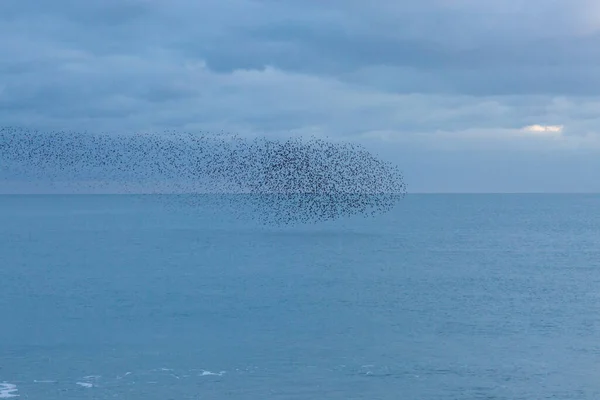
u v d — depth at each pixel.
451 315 48.94
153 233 123.25
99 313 49.44
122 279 67.00
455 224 155.88
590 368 35.62
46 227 139.62
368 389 32.19
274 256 87.00
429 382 33.25
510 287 61.81
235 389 31.98
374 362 36.25
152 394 31.30
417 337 42.03
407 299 55.66
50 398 30.69
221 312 49.91
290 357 37.09
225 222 151.75
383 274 70.56
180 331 43.34
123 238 113.06
